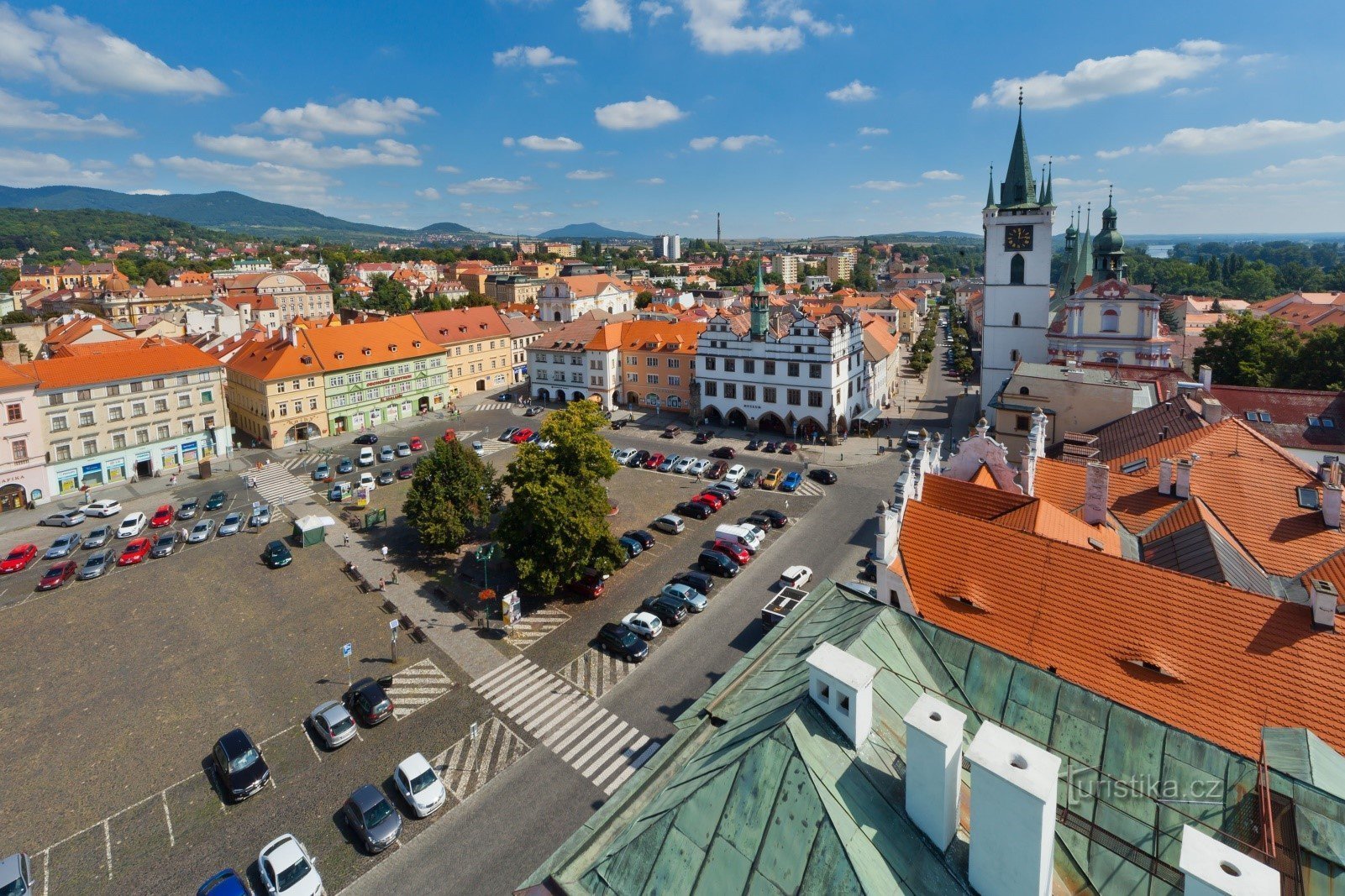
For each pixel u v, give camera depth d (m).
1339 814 14.26
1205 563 31.06
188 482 84.38
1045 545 28.75
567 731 39.78
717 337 101.38
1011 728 17.81
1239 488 38.06
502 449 96.44
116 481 84.56
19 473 76.38
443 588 56.00
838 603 22.19
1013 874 12.02
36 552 65.31
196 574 59.62
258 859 32.06
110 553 62.25
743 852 13.68
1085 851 14.52
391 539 66.00
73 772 37.62
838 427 96.62
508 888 30.34
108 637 50.34
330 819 34.19
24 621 52.66
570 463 53.69
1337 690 22.14
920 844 13.54
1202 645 24.58
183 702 43.06
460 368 127.81
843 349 96.62
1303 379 87.75
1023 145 93.94
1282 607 24.09
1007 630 27.97
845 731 15.17
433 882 30.72
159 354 89.06
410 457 93.19
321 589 56.62
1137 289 80.88
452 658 46.88
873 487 77.00
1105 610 26.59
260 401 98.81
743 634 48.53
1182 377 78.19
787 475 78.06
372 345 110.56
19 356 101.88
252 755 36.94
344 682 44.66
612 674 44.62
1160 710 24.19
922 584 30.66
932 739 13.13
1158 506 38.38
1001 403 63.84
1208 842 11.20
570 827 33.34
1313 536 34.41
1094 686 25.53
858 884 12.42
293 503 76.81
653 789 16.67
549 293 184.12
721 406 103.31
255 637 49.81
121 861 32.22
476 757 38.00
